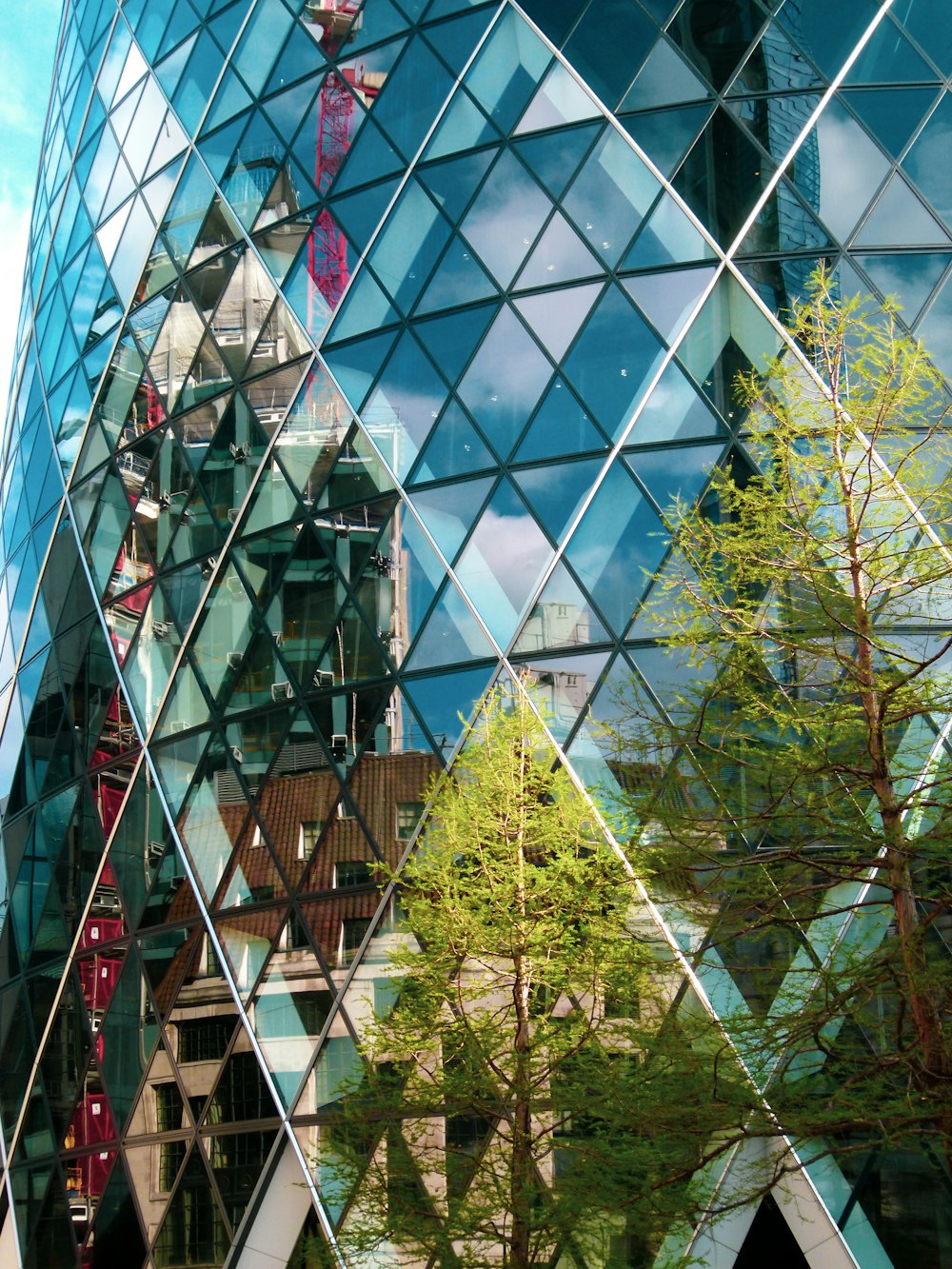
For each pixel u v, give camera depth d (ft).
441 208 90.74
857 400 50.14
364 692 81.61
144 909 88.58
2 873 107.86
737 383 78.38
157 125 113.19
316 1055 75.46
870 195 82.33
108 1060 87.66
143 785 92.07
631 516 77.77
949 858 45.73
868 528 52.31
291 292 95.40
